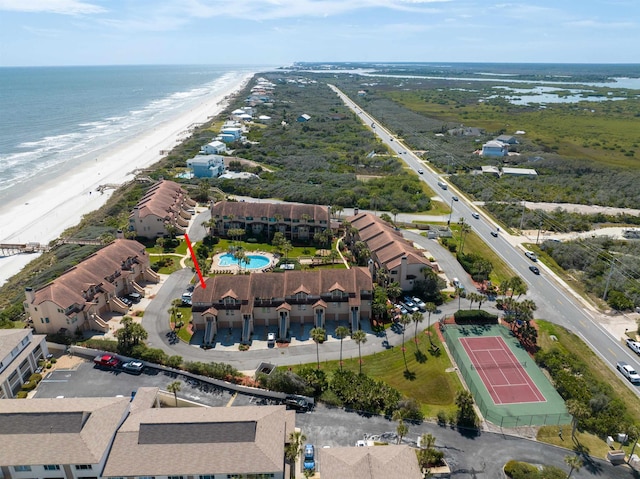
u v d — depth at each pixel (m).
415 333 103.25
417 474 60.03
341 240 152.62
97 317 102.38
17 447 62.47
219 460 61.84
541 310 113.38
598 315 112.12
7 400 70.44
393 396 81.38
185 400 81.06
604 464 69.94
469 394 77.88
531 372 90.81
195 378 87.19
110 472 61.19
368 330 104.31
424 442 69.38
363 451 63.53
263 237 152.62
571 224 164.88
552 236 158.12
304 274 107.25
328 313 106.50
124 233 147.88
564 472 66.44
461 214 179.75
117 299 110.31
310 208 151.38
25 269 135.00
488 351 96.88
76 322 98.88
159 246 145.12
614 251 144.38
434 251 144.88
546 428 76.75
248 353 95.88
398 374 90.62
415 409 78.31
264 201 191.25
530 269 134.75
